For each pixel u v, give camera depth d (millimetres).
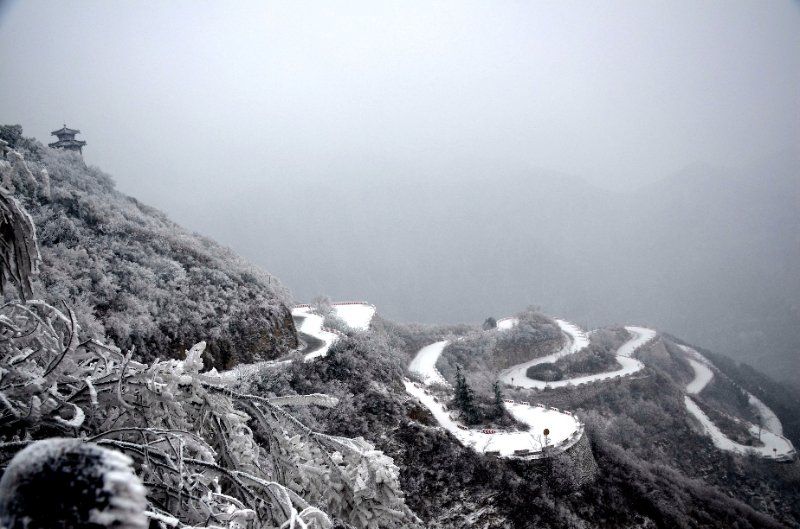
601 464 27562
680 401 58500
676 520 25062
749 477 46719
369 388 24484
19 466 1063
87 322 16641
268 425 4918
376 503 4730
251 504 4066
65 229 23547
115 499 1059
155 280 24141
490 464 22641
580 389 48750
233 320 25156
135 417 4215
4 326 4625
